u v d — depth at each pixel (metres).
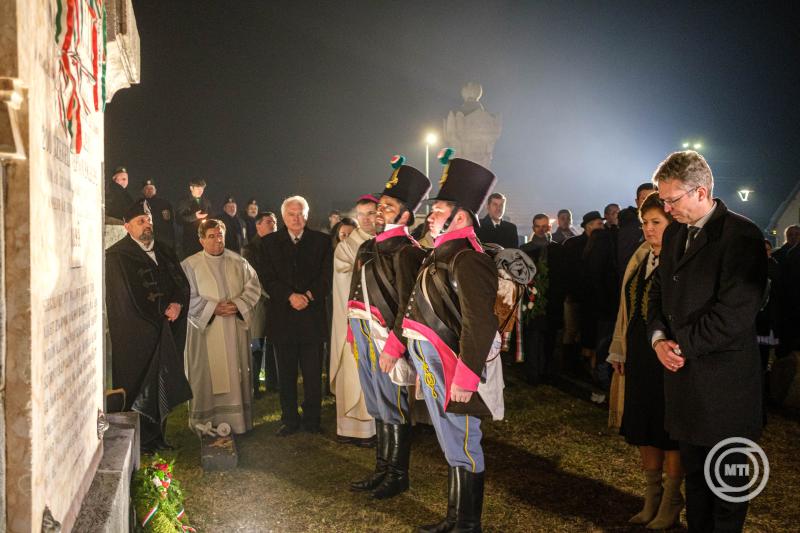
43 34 2.02
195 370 5.88
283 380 6.07
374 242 4.83
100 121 3.66
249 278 6.13
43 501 1.98
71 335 2.52
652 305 3.55
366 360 4.87
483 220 8.66
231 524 4.18
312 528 4.14
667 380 3.32
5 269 1.81
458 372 3.54
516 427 6.26
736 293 3.01
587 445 5.75
